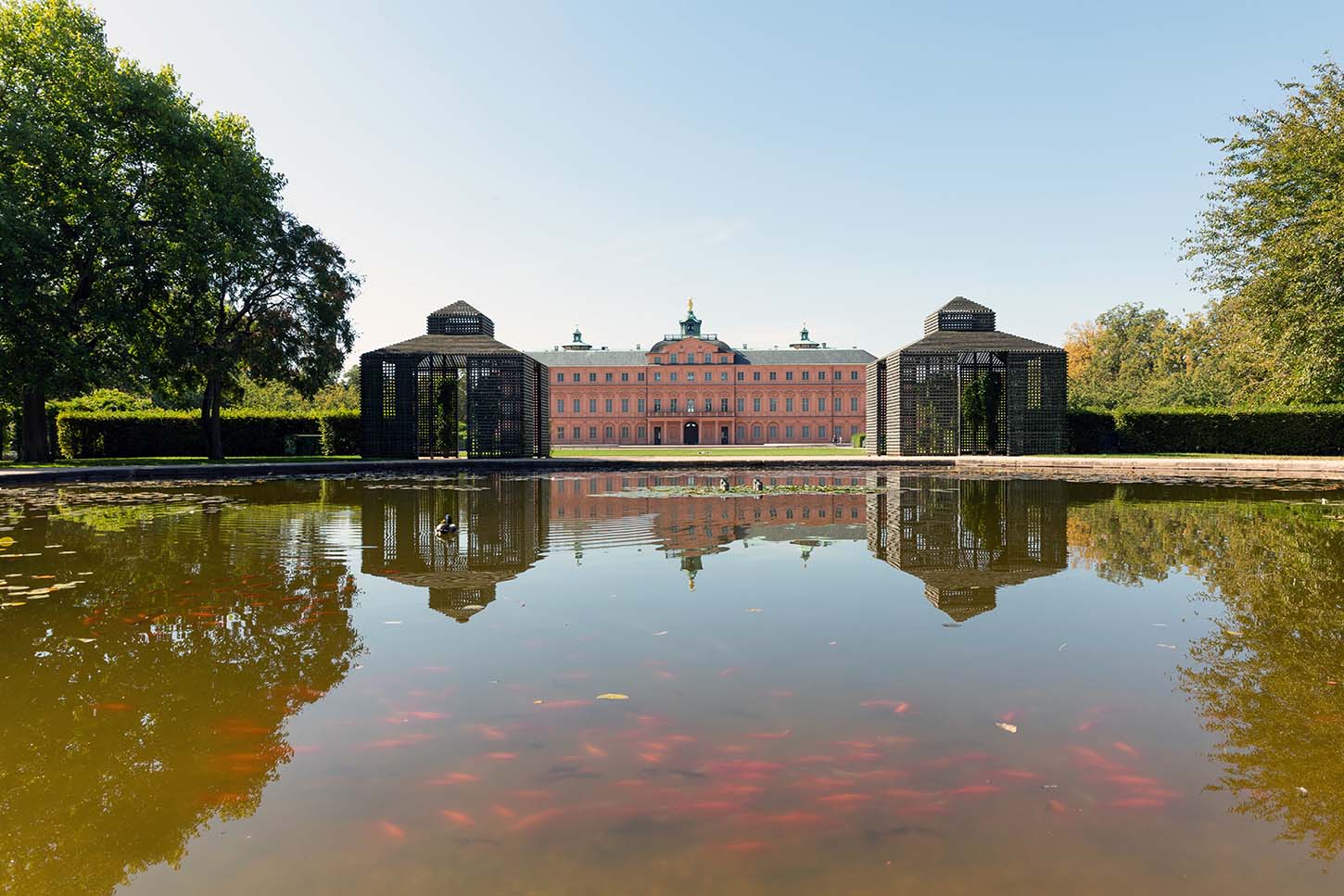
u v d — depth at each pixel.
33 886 1.82
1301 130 19.70
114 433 26.19
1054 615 4.28
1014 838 2.00
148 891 1.79
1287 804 2.17
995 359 27.20
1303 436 25.98
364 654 3.58
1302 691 3.05
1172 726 2.72
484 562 6.04
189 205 20.31
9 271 16.86
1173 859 1.90
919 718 2.80
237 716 2.85
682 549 6.64
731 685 3.16
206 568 5.77
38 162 17.94
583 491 13.38
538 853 1.95
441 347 24.55
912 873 1.85
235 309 24.83
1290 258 18.28
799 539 7.18
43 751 2.56
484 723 2.77
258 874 1.86
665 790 2.27
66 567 5.82
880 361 28.00
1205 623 4.11
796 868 1.87
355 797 2.24
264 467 18.56
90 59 18.98
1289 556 6.14
